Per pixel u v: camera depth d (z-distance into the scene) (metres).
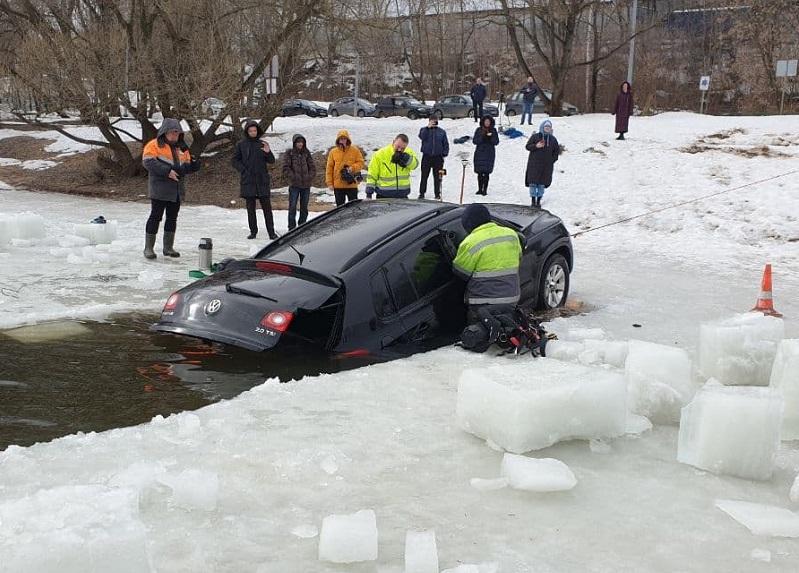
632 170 18.55
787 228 13.16
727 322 5.36
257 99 24.84
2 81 22.25
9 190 22.08
